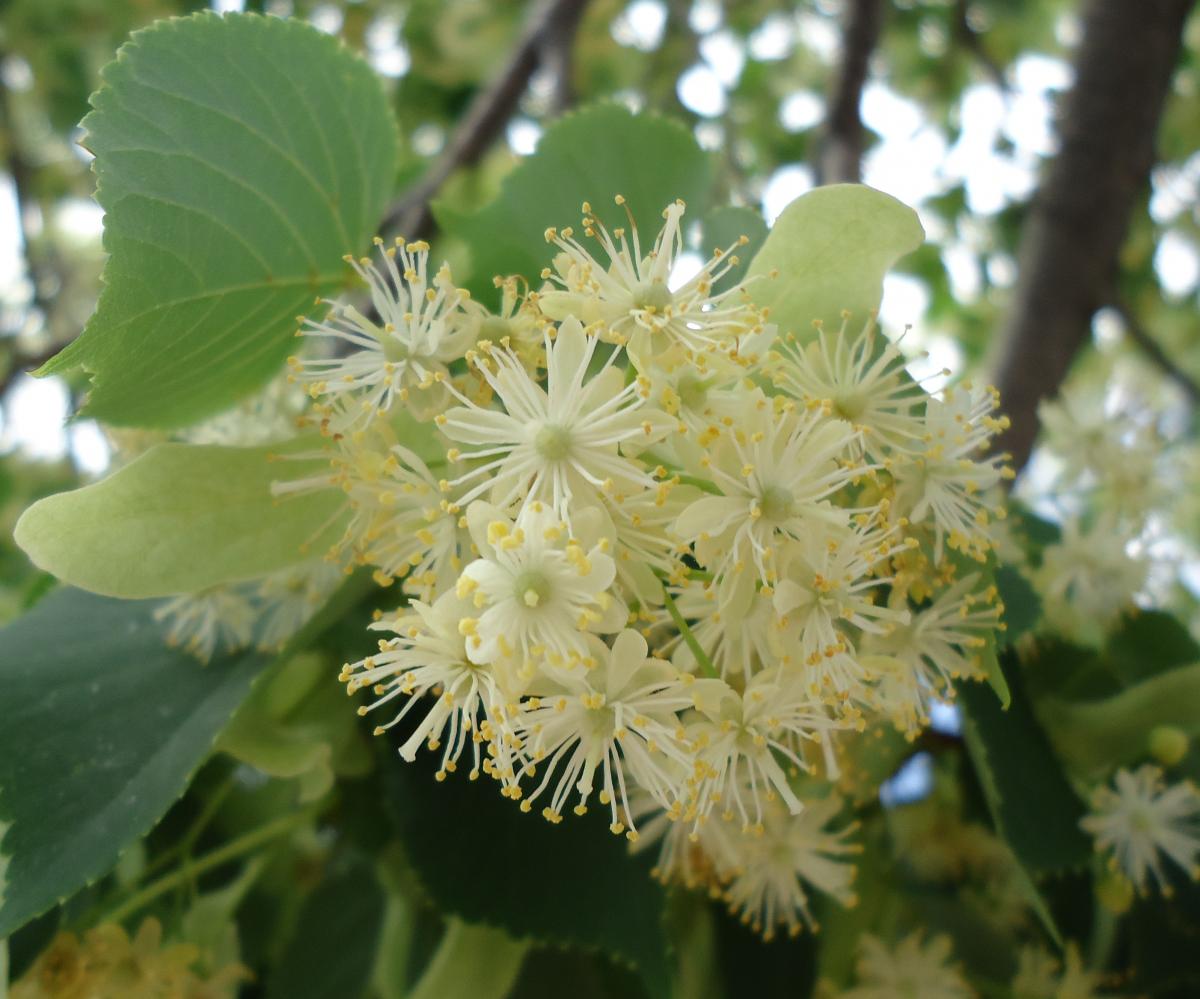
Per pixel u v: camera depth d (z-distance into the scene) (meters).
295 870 0.13
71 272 0.31
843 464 0.08
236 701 0.09
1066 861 0.10
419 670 0.08
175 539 0.08
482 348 0.08
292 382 0.10
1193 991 0.11
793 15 0.32
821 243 0.08
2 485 0.25
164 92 0.08
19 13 0.29
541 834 0.10
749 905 0.10
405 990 0.12
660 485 0.07
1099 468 0.13
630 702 0.07
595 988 0.11
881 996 0.11
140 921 0.11
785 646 0.08
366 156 0.10
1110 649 0.12
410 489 0.08
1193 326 0.31
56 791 0.08
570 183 0.11
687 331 0.08
